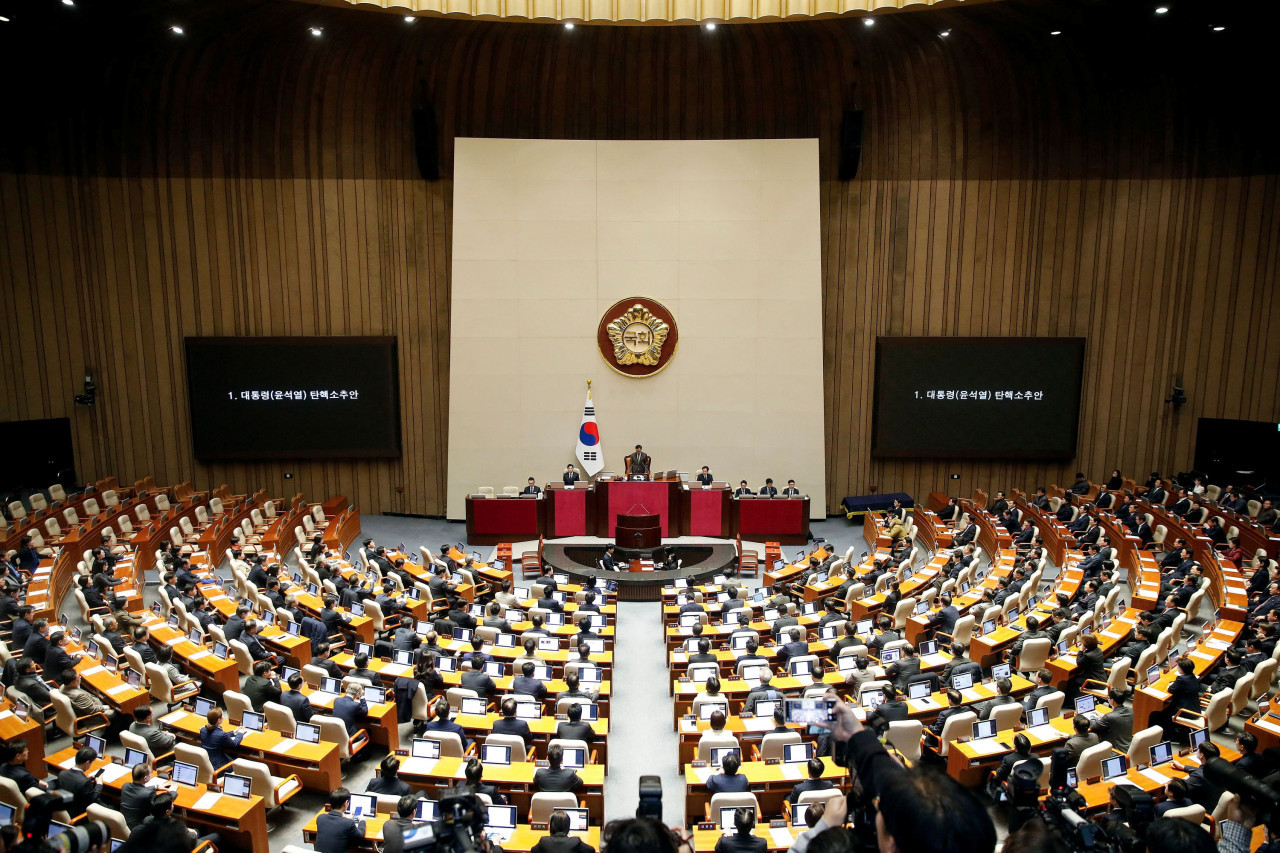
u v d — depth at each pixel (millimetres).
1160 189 22094
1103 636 12859
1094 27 20031
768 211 22297
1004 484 23703
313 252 22922
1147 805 6918
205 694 11906
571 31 21906
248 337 22672
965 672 11172
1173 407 22719
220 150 22391
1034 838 2484
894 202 23000
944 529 20812
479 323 22453
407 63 22047
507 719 9828
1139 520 19422
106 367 22656
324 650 11664
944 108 22562
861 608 14781
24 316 21844
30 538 18047
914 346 23000
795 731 9922
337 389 23078
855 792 2906
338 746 9656
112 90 21656
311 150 22594
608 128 22891
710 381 22750
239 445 23047
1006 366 22906
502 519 21000
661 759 11180
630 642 15344
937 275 23109
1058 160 22469
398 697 11008
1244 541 17875
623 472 22938
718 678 10750
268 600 13703
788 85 22672
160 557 16750
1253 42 19844
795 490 21312
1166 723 10492
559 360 22656
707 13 18672
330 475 23766
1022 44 21281
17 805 7582
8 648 12727
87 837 6516
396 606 14328
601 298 22516
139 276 22516
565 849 6520
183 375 23062
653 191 22312
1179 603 14164
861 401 23656
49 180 21766
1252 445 21672
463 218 22188
